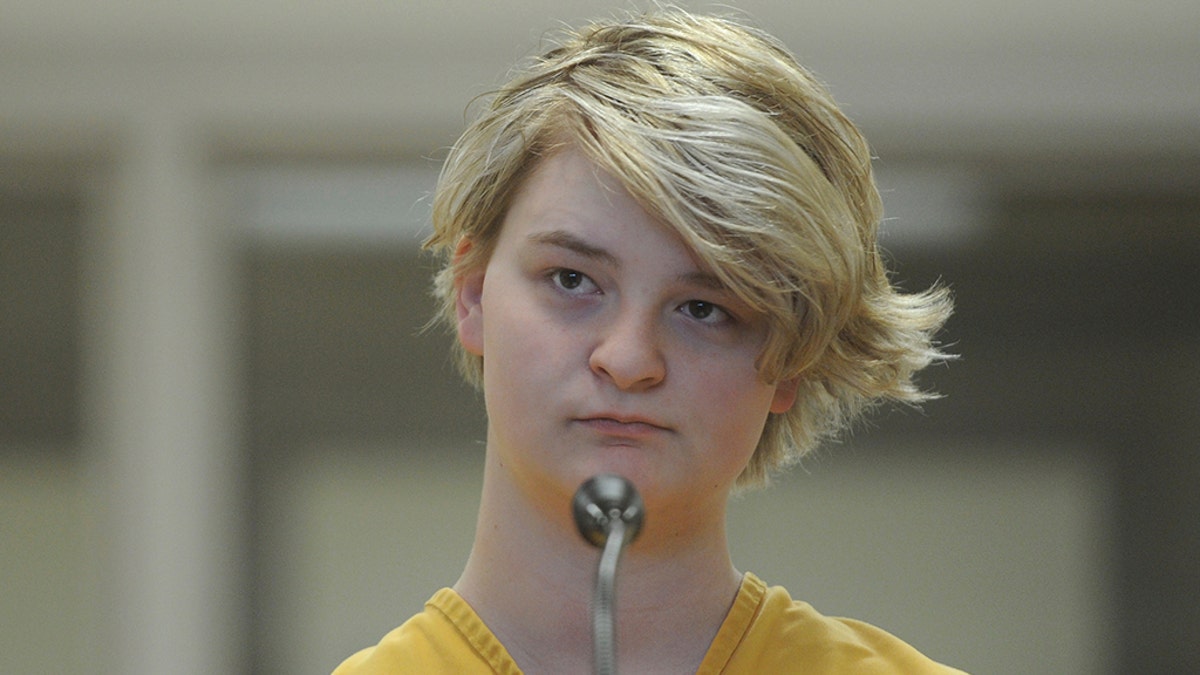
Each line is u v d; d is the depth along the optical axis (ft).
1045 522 39.55
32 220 39.09
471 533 39.78
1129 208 39.50
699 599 11.52
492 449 11.66
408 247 39.45
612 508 8.89
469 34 35.45
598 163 10.47
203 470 38.52
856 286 10.98
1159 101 36.40
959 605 39.22
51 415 39.06
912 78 36.17
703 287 10.41
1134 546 39.78
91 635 38.58
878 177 38.22
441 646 11.53
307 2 34.81
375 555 39.63
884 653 11.93
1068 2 34.58
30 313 39.17
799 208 10.48
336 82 36.37
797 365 10.80
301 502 39.55
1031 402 39.81
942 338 39.68
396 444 39.88
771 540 39.06
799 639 11.80
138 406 38.29
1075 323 39.91
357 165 38.14
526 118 11.14
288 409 39.68
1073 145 37.58
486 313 11.09
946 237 39.34
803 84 11.27
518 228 10.92
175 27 35.96
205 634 38.32
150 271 38.14
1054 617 39.40
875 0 34.55
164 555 38.11
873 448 39.45
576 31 12.42
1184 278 39.91
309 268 39.58
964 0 34.55
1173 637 39.32
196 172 37.88
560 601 11.30
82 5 35.14
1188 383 40.06
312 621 39.22
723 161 10.39
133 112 37.06
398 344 39.88
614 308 10.52
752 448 11.07
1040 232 39.70
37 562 38.86
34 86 36.68
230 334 39.27
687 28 11.42
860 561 39.24
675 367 10.50
